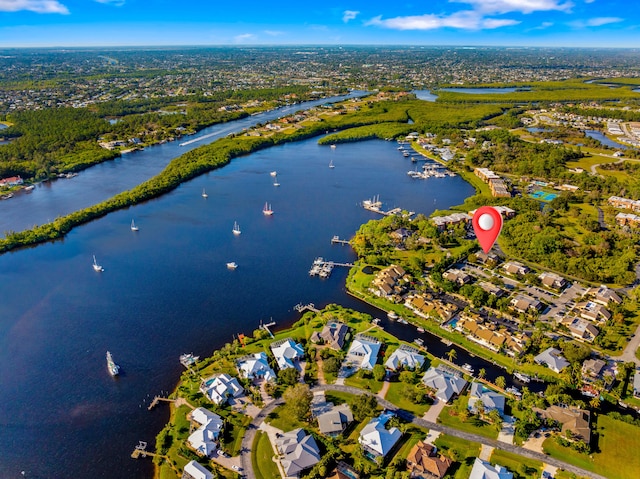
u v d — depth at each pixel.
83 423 159.88
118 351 195.25
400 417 158.88
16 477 140.75
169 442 149.50
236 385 170.00
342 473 136.00
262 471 138.62
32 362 188.50
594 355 190.75
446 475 136.50
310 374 180.00
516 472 138.25
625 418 157.62
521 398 169.12
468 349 196.62
